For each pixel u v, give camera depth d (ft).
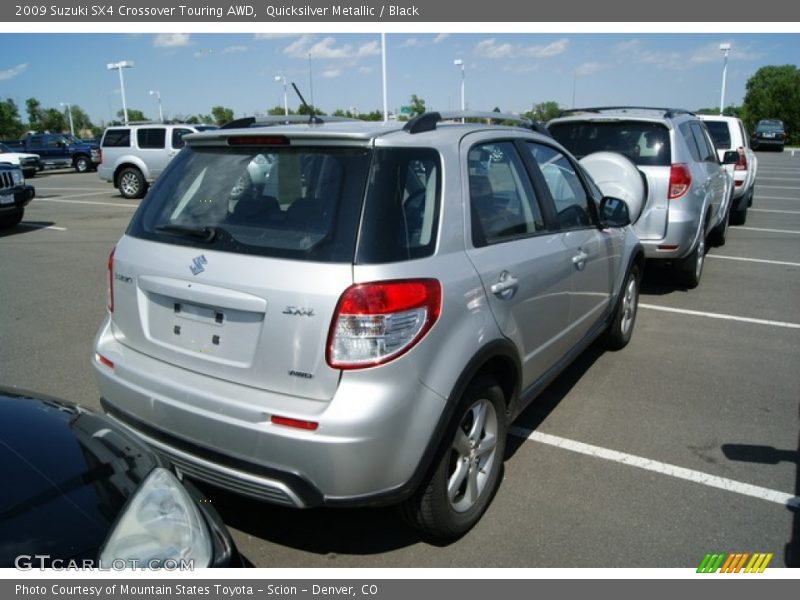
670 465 12.26
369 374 8.08
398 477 8.44
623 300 16.97
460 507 9.87
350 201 8.51
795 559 9.70
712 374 16.57
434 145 9.59
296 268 8.31
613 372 16.70
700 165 23.89
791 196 57.52
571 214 13.60
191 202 9.83
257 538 10.13
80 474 6.97
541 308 11.59
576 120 23.15
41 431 7.64
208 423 8.59
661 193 21.70
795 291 24.71
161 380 9.18
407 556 9.74
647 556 9.75
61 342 18.95
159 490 7.22
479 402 9.94
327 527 10.43
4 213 38.09
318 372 8.15
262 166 9.41
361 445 8.00
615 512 10.79
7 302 23.29
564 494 11.29
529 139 12.74
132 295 9.89
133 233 10.30
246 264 8.64
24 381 15.96
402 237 8.61
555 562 9.61
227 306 8.68
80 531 6.27
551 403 14.89
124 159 57.88
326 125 9.89
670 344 18.76
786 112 195.00
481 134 11.00
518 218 11.38
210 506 7.68
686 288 25.09
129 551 6.39
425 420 8.54
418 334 8.39
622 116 22.40
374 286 8.11
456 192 9.66
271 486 8.29
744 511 10.84
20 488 6.61
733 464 12.30
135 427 9.62
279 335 8.30
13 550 5.94
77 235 37.63
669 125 21.89
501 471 11.79
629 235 17.06
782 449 12.87
